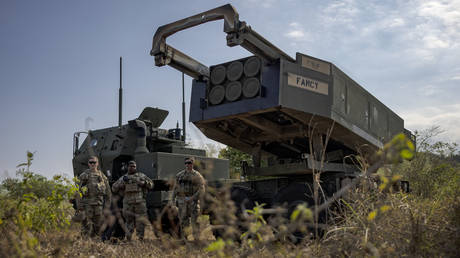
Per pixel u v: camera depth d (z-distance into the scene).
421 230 4.15
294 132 7.02
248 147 8.01
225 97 6.68
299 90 6.22
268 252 3.84
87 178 7.61
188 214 7.02
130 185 7.46
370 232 3.95
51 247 4.25
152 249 5.21
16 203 4.31
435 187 7.68
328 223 5.68
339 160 7.91
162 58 6.76
